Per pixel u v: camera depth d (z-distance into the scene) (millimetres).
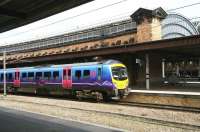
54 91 31609
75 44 58469
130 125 14328
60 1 15867
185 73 87375
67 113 18953
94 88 26750
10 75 38875
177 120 15742
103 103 24984
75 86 28594
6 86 39781
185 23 53844
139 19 44594
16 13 18250
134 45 30500
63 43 61812
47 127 14539
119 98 26984
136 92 25906
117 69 26031
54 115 18609
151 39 43531
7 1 15758
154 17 43844
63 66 30250
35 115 18781
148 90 29047
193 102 21281
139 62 36500
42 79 32844
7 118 17734
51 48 65375
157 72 41438
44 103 25359
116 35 49406
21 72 36719
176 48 30703
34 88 34500
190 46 27953
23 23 20266
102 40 52125
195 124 13469
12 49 82312
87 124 15188
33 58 44281
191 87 35750
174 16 50094
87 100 28438
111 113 17062
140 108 20250
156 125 13898
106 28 51531
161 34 45719
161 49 31094
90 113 18328
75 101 26922
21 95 37281
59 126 14758
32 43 73062
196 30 59156
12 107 23500
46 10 17375
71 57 37375
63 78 30016
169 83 42938
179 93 22875
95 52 34312
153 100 24281
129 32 47156
